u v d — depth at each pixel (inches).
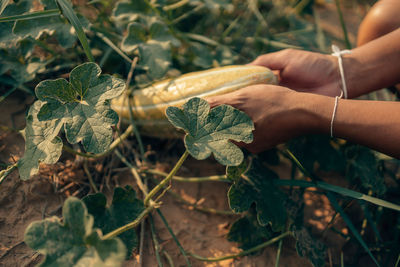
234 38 31.6
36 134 19.4
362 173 24.1
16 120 23.8
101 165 23.6
